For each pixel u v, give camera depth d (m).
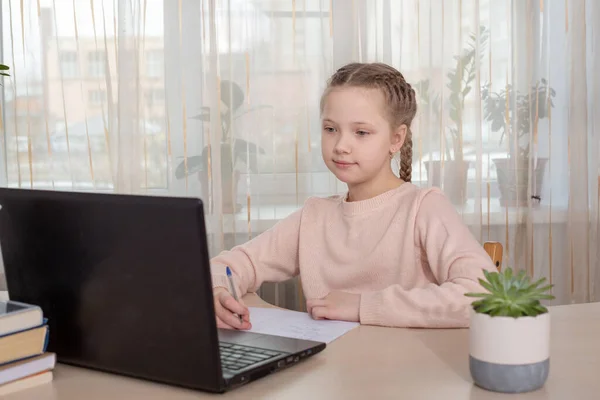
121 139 2.50
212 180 2.55
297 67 2.56
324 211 1.72
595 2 2.64
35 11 2.50
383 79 1.57
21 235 1.06
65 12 2.51
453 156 2.62
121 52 2.48
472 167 2.63
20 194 1.04
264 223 2.60
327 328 1.30
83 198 0.98
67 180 2.55
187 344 0.93
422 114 2.59
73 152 2.54
